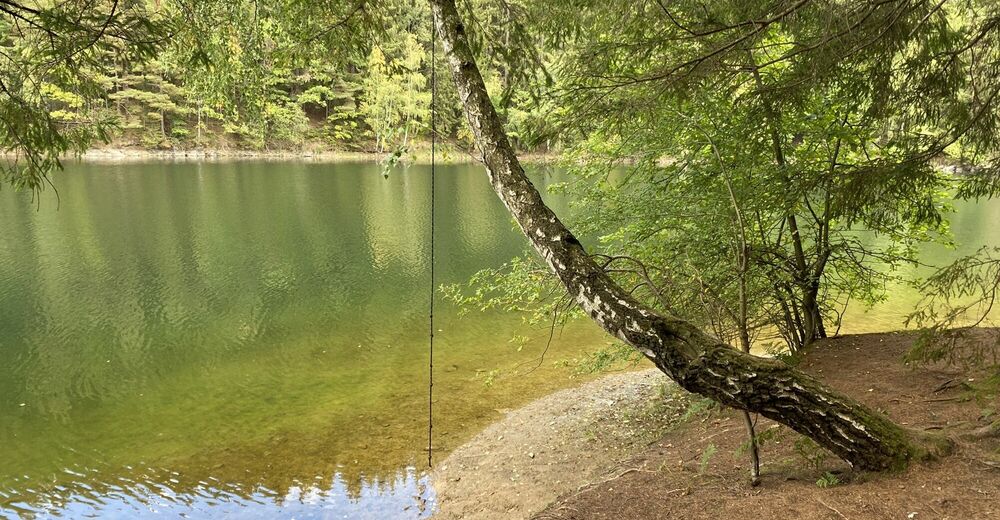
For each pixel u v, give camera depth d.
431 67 3.15
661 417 6.53
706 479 3.72
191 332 10.17
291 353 9.26
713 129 4.88
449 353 9.28
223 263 15.05
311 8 3.67
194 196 26.30
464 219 22.59
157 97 41.72
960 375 4.38
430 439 6.20
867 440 2.74
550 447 6.14
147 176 32.91
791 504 2.90
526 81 3.64
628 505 3.57
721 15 3.29
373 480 5.71
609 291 2.27
